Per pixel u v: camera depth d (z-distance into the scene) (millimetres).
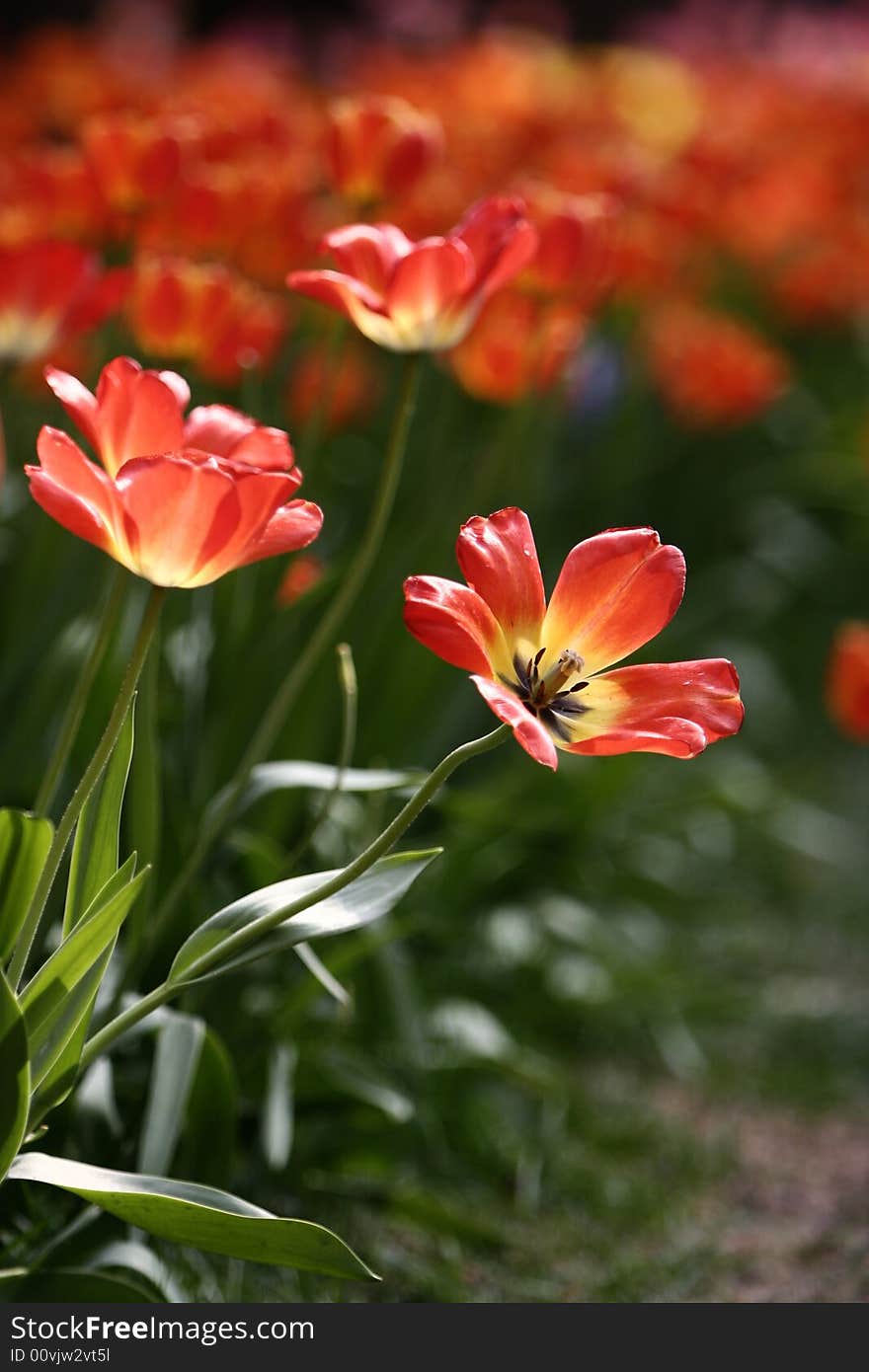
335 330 2051
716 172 3754
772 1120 2420
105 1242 1847
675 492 4156
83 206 2096
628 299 3283
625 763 2715
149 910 1903
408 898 2285
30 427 2395
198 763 2041
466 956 2508
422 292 1854
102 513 1675
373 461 3221
